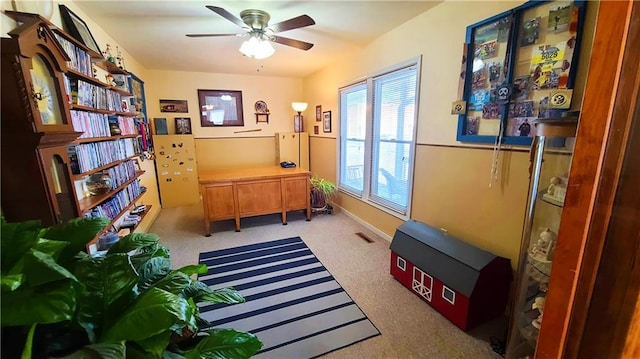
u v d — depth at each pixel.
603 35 0.53
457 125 2.26
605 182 0.55
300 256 2.92
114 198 2.48
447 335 1.79
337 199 4.59
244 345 1.05
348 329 1.85
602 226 0.57
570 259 0.61
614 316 0.58
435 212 2.59
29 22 1.23
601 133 0.54
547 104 1.64
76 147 1.87
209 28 2.78
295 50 3.67
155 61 4.12
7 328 0.78
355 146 4.09
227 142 5.39
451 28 2.25
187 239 3.38
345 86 4.03
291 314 2.01
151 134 4.62
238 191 3.62
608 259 0.57
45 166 1.26
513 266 1.91
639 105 0.51
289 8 2.37
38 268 0.70
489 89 1.97
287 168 4.38
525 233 1.47
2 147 1.16
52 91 1.39
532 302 1.39
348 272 2.58
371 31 2.96
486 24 1.95
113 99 2.60
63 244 0.81
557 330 0.65
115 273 0.94
